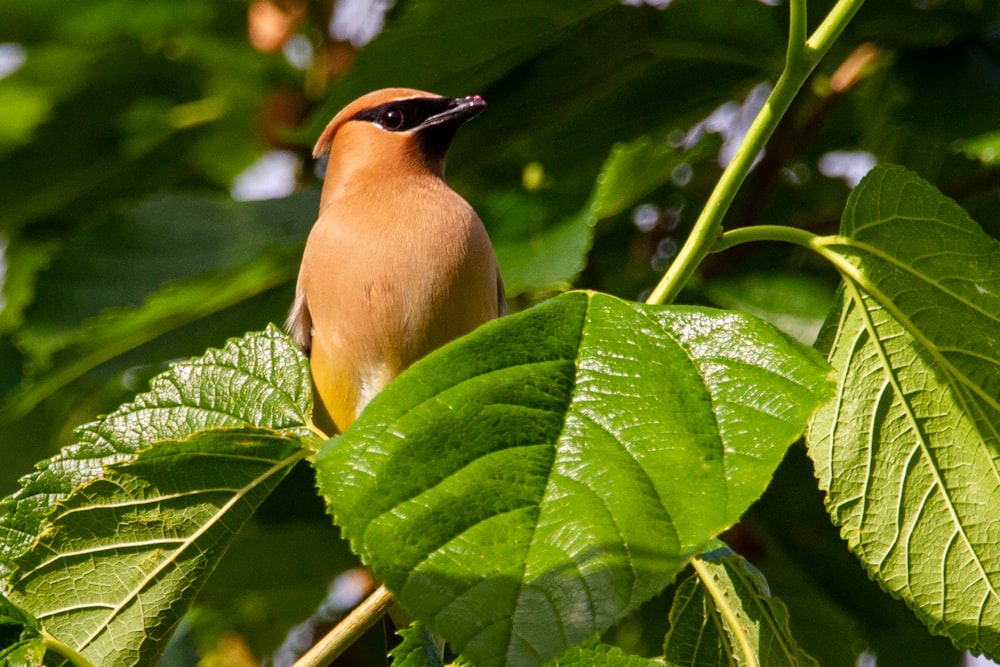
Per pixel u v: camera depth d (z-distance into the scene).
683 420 4.91
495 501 4.65
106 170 13.42
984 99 10.69
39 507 6.34
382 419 4.85
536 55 11.24
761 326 5.15
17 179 13.15
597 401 4.97
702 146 11.65
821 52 6.28
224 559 10.50
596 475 4.71
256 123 13.45
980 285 6.35
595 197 10.39
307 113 13.26
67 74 13.97
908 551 6.69
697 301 11.02
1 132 14.31
